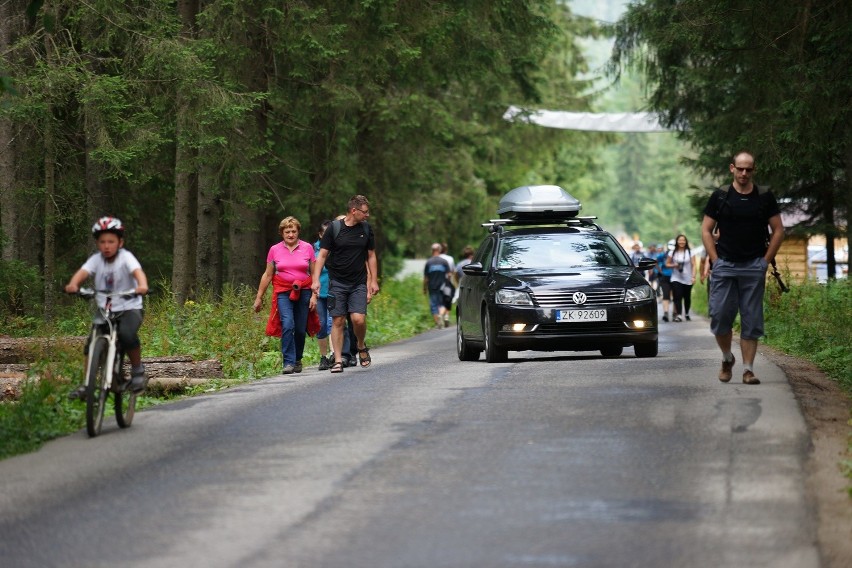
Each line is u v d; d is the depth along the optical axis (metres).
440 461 24.30
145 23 66.56
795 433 26.72
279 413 32.34
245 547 18.16
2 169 73.12
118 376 31.03
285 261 46.25
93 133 64.94
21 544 19.09
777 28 50.22
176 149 71.56
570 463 23.80
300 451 26.05
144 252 95.06
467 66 81.56
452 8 75.69
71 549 18.59
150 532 19.38
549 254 49.22
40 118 65.75
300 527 19.27
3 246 70.12
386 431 28.27
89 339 30.89
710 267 35.81
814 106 50.97
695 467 23.20
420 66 78.69
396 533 18.72
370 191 94.50
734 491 21.17
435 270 95.19
